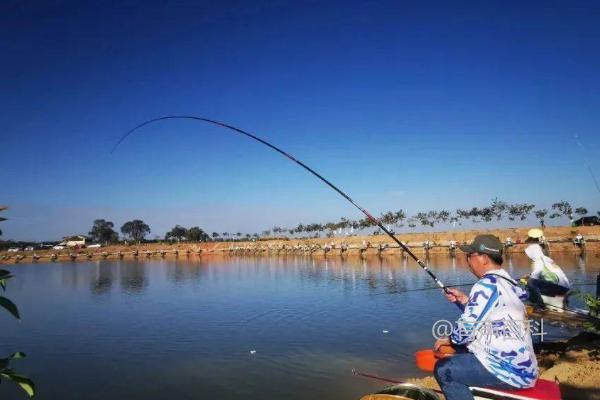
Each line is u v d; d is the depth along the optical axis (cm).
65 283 4084
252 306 2231
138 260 8500
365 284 2934
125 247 10319
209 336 1616
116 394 1076
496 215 6812
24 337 1725
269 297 2525
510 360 431
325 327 1636
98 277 4675
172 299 2694
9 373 282
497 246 468
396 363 1167
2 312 2364
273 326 1717
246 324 1788
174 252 8994
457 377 445
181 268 5562
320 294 2536
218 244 9144
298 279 3475
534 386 443
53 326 1941
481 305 439
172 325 1859
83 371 1264
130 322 1981
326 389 1017
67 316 2205
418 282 2888
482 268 473
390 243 5875
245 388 1062
